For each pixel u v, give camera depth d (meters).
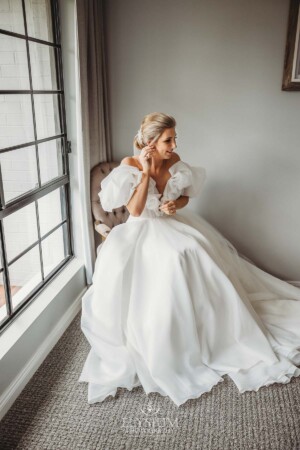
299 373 2.19
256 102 2.89
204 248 2.39
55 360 2.37
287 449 1.76
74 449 1.77
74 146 2.87
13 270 2.72
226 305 2.28
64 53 2.69
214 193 3.16
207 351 2.20
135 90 3.01
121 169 2.34
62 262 3.01
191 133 3.04
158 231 2.36
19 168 2.59
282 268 3.27
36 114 2.65
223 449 1.77
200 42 2.83
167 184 2.43
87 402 2.04
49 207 2.93
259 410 1.98
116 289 2.25
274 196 3.09
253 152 3.01
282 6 2.66
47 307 2.44
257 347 2.25
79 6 2.39
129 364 2.16
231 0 2.71
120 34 2.89
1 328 2.16
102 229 2.88
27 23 2.43
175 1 2.77
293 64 2.69
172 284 2.11
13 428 1.89
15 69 2.44
